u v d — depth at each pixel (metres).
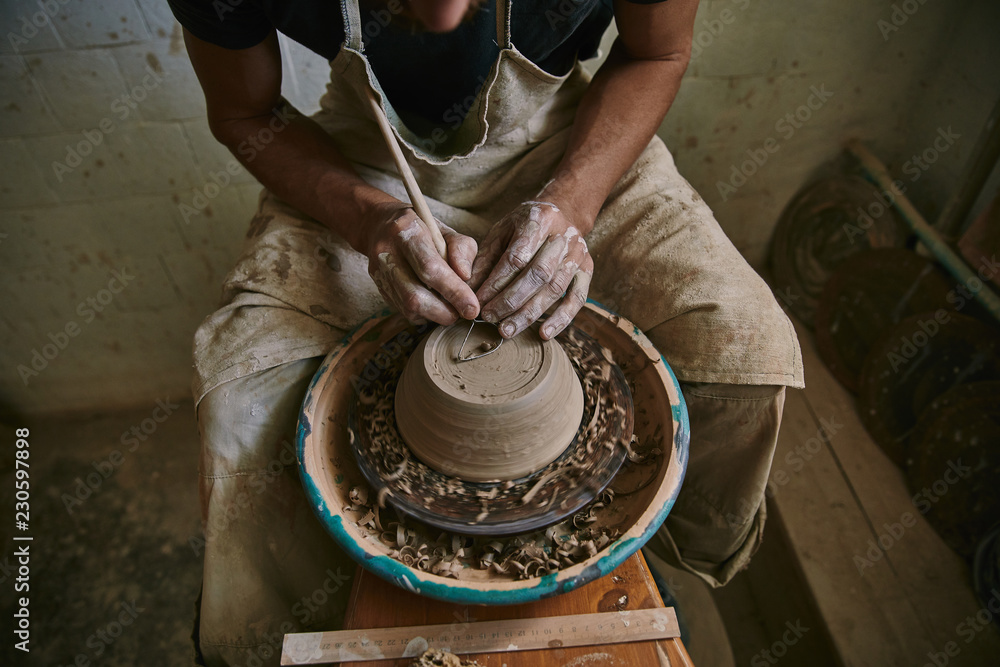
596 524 1.00
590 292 1.30
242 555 1.15
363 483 1.05
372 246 1.04
